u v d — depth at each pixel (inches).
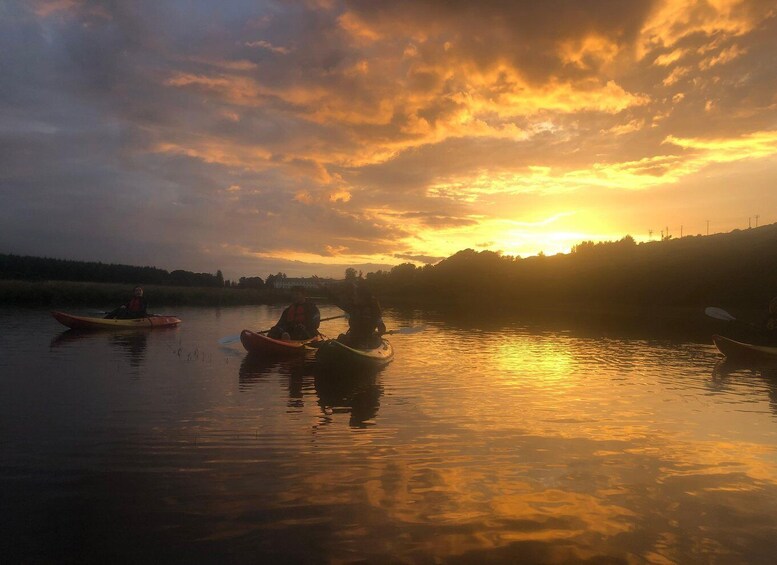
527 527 141.6
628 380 367.2
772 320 504.7
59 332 598.9
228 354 459.8
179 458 190.2
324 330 780.0
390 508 151.2
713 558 127.6
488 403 290.2
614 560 126.0
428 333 739.4
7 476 170.7
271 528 137.9
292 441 213.2
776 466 192.9
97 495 156.8
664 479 178.4
